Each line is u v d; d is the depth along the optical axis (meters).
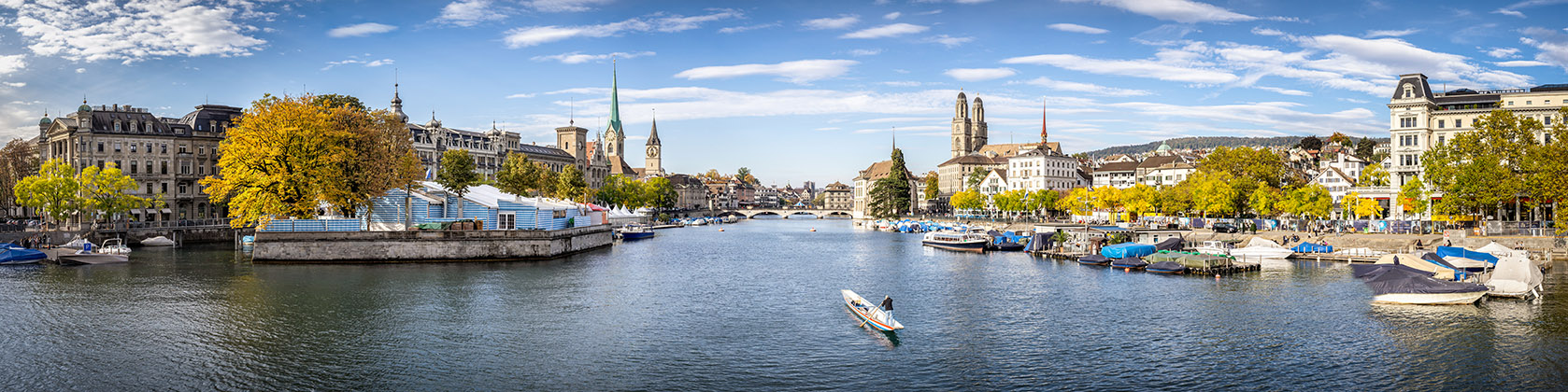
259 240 86.50
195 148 160.50
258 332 50.72
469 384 40.41
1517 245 93.25
